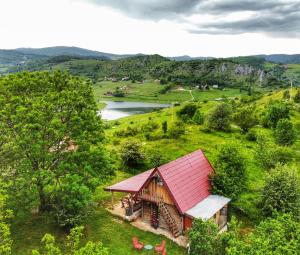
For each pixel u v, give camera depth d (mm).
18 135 30969
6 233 21828
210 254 26047
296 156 56812
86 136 34750
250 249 20406
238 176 40719
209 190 39156
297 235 21484
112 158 40094
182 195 35188
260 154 52531
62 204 33719
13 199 31594
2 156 31969
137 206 40000
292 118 91375
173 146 69938
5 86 33219
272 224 22656
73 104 34031
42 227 35219
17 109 30812
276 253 19234
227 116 83875
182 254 31750
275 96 149375
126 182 40844
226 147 42469
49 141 32812
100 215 39281
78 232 21328
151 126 90875
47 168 33344
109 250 32062
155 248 31844
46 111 32188
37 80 34906
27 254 30703
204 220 29312
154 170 35219
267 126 86875
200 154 43062
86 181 33750
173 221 35250
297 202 34844
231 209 40938
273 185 36469
